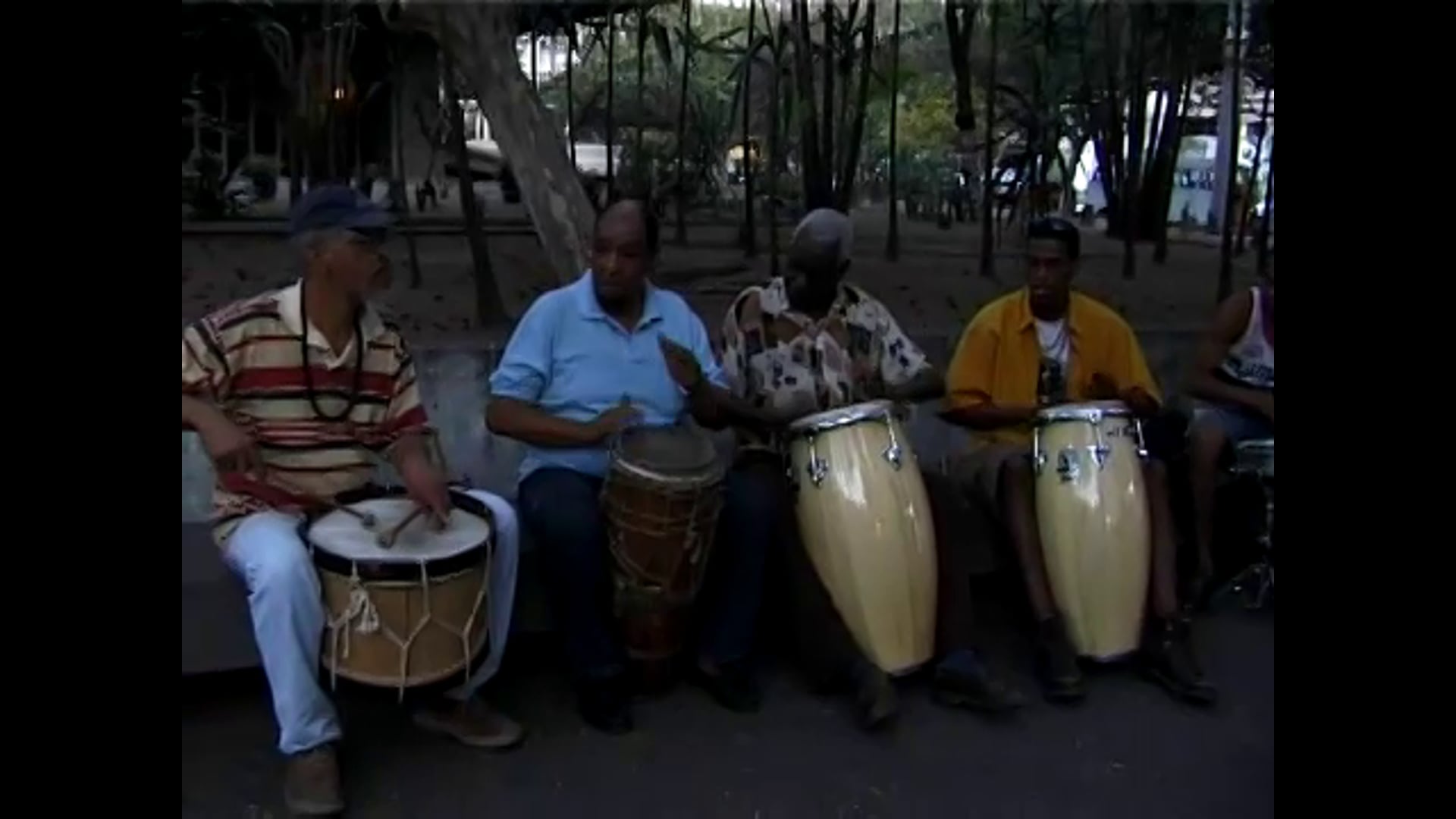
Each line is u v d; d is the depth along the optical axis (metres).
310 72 6.44
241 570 2.88
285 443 3.01
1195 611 4.07
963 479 3.81
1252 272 7.74
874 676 3.35
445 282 7.20
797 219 8.38
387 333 3.09
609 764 3.15
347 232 2.97
